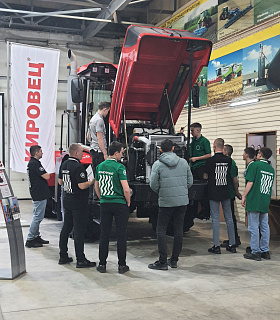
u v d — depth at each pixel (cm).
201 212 598
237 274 429
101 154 532
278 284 396
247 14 752
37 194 548
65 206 452
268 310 327
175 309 326
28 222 772
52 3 1237
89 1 1036
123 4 957
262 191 489
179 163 450
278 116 674
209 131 873
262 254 505
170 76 552
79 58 1306
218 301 346
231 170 548
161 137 521
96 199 532
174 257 455
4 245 574
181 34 515
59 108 1289
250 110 744
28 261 478
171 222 634
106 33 1314
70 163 445
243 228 718
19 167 861
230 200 555
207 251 540
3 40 1230
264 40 706
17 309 324
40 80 865
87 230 588
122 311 320
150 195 503
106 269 443
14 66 846
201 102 902
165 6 1095
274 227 673
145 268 450
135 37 498
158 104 583
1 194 403
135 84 544
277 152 675
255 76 730
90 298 350
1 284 389
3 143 1225
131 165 536
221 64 831
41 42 1270
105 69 625
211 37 867
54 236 636
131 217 858
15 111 852
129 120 595
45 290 371
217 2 841
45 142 876
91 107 634
